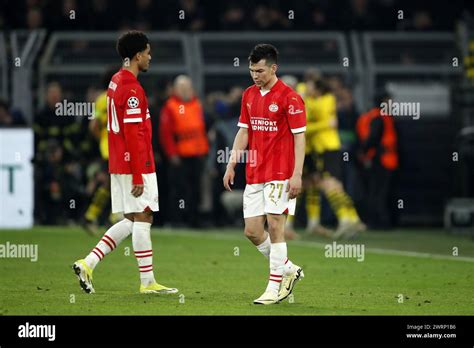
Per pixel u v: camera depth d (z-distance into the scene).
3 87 76.50
